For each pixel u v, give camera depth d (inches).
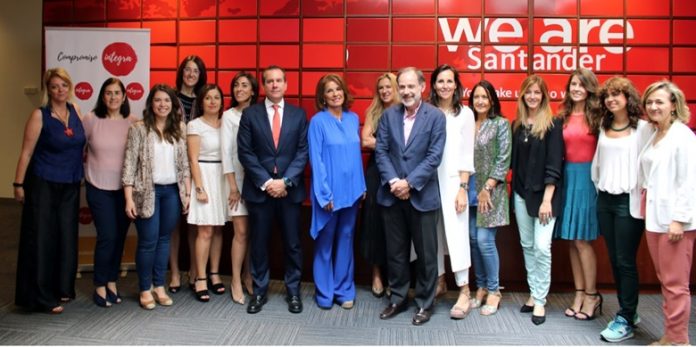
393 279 112.3
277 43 145.9
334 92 111.3
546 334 101.8
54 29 139.4
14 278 140.0
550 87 139.7
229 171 116.3
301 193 113.7
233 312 113.5
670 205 87.0
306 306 117.7
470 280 134.4
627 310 98.8
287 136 111.0
